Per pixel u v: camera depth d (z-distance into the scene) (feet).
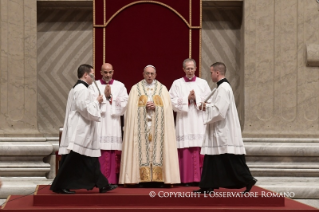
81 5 120.88
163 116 95.86
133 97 97.40
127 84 111.55
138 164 94.32
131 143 94.99
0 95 113.91
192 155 99.19
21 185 104.17
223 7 122.62
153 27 112.16
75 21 123.44
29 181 107.76
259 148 111.45
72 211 74.49
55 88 122.72
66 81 122.83
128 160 94.38
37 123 117.50
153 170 94.12
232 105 83.35
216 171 82.28
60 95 122.83
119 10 112.16
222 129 81.97
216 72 84.94
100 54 111.65
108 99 97.50
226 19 124.16
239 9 123.13
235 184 82.02
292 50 116.57
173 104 99.30
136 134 95.20
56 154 106.42
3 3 114.93
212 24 124.16
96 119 82.23
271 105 116.06
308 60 115.14
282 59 116.47
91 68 85.46
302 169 110.83
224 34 124.16
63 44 123.13
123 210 75.10
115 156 100.37
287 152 111.45
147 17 112.27
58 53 123.03
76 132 81.76
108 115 99.71
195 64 101.96
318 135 114.52
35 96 115.55
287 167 110.93
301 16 116.78
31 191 103.65
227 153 81.82
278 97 116.16
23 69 115.14
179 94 101.24
